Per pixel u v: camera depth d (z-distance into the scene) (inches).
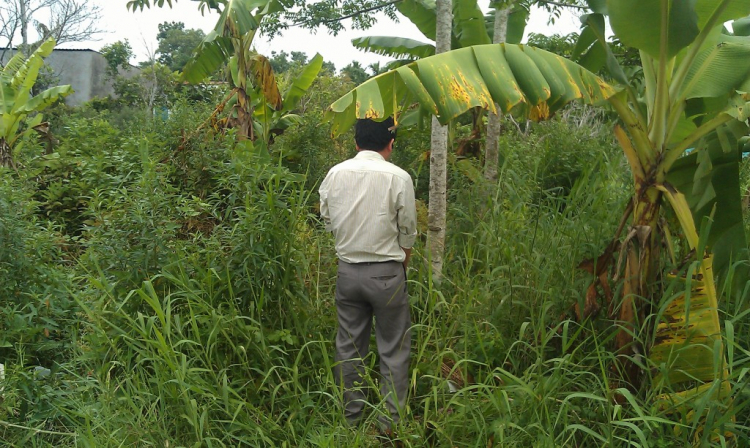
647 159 139.9
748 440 111.9
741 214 143.3
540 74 126.7
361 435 124.0
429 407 142.0
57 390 131.9
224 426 126.6
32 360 147.3
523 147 287.7
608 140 276.8
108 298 142.7
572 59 164.6
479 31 298.7
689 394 123.6
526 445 119.0
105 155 197.0
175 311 149.6
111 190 161.9
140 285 144.9
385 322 140.5
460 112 121.0
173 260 149.1
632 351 137.6
